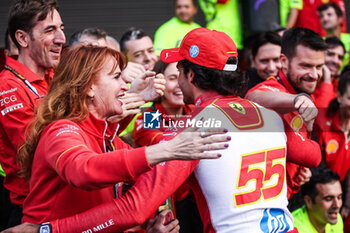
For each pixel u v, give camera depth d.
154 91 2.28
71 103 1.89
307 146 2.25
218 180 1.89
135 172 1.64
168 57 2.10
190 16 5.11
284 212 1.98
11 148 2.56
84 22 6.35
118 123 2.09
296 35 2.63
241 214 1.89
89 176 1.62
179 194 2.50
